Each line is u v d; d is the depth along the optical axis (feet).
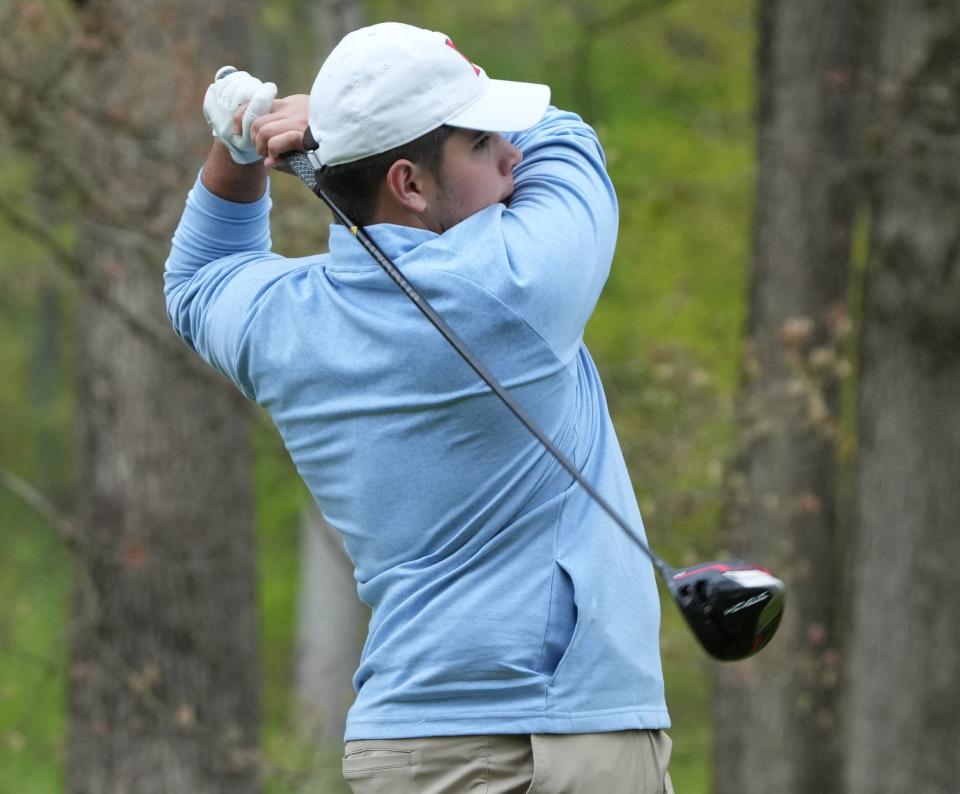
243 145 33.37
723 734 124.16
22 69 89.15
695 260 155.12
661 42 157.69
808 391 96.32
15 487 98.94
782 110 118.11
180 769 97.96
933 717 111.34
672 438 101.14
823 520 118.11
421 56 30.01
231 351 32.48
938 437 109.09
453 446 29.91
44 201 95.71
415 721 30.14
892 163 103.91
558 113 32.89
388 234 30.32
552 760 29.45
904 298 108.06
